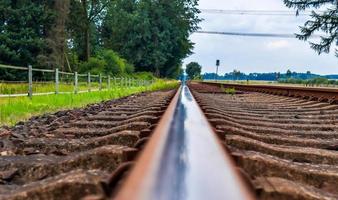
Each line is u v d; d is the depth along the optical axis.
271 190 1.64
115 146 2.35
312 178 2.22
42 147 3.47
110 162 2.23
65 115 7.17
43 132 4.64
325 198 1.67
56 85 12.91
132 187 0.99
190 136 1.88
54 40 40.59
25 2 38.66
